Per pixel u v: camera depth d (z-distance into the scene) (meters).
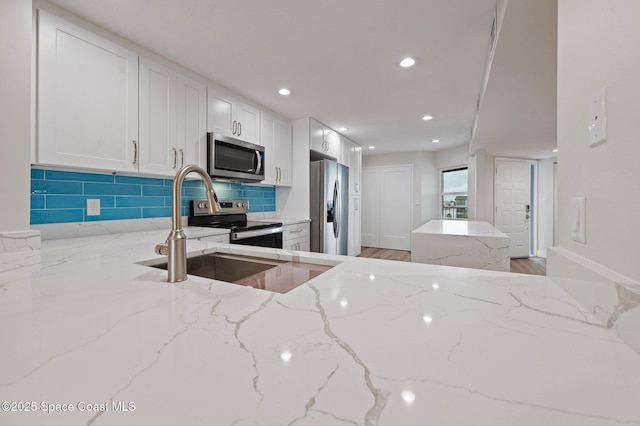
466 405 0.34
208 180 0.95
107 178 2.12
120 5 1.65
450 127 4.26
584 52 0.70
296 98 3.09
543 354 0.46
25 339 0.49
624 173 0.55
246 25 1.85
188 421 0.32
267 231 2.92
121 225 2.20
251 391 0.37
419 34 1.94
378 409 0.34
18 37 1.34
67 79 1.67
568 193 0.79
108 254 1.30
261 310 0.63
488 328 0.55
